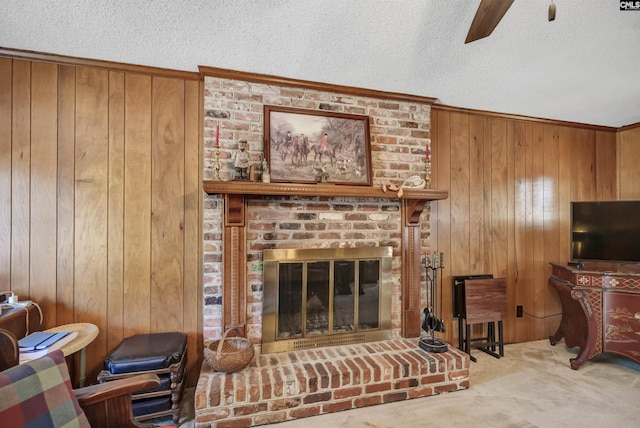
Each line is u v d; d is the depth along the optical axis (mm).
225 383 1798
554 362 2650
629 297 2465
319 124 2369
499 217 3037
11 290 1938
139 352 1810
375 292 2541
